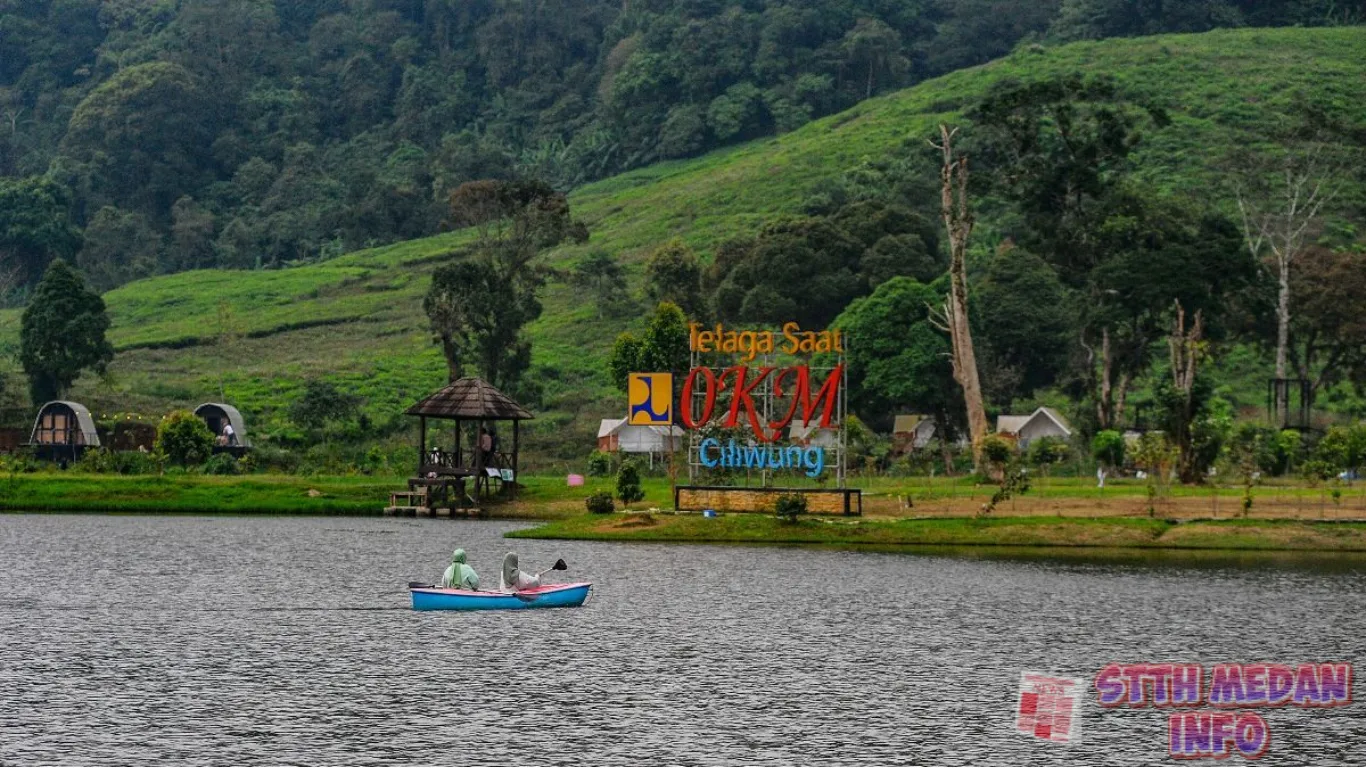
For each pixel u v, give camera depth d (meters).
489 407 106.88
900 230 190.12
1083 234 153.75
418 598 61.47
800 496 92.06
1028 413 163.12
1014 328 164.50
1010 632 58.62
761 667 51.25
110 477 113.81
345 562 77.75
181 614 60.94
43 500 108.69
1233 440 117.19
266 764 39.00
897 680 49.62
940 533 89.31
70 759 39.19
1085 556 83.56
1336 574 76.19
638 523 91.69
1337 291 162.50
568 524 93.19
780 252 180.75
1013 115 156.38
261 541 87.94
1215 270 144.12
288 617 60.38
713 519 91.94
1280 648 56.03
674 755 40.34
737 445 94.94
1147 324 147.25
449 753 40.19
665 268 194.62
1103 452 121.69
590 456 132.88
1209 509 94.44
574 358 192.00
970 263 196.75
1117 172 164.88
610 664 51.28
